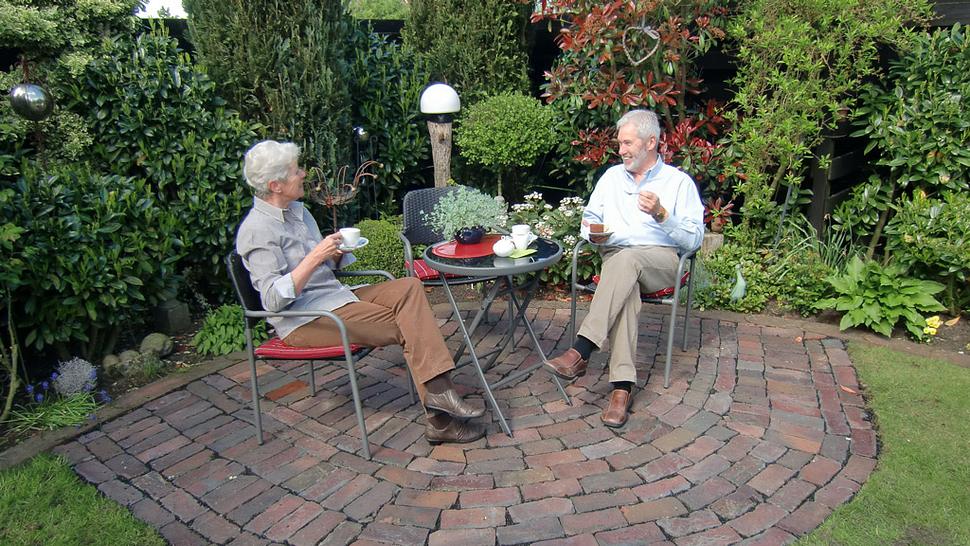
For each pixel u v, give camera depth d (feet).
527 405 10.00
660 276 10.24
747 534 7.02
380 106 17.52
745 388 10.27
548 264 9.34
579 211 14.71
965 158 13.02
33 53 12.64
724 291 13.60
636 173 10.79
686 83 15.83
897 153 13.84
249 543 7.16
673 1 14.12
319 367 11.61
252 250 8.54
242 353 12.21
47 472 8.45
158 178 13.34
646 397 10.07
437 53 18.21
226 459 8.79
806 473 8.06
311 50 14.94
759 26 13.83
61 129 12.62
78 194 11.21
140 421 9.85
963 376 10.44
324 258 8.38
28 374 11.18
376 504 7.72
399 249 15.11
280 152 8.46
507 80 18.40
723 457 8.43
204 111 13.67
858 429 9.04
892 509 7.34
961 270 12.20
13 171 11.17
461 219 10.54
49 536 7.22
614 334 9.55
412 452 8.80
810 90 13.74
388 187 18.28
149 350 11.77
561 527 7.22
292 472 8.43
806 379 10.54
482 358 11.02
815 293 13.19
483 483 8.05
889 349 11.54
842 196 16.39
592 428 9.25
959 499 7.48
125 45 13.32
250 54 14.20
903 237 12.60
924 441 8.68
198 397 10.57
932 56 13.32
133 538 7.21
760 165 14.44
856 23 13.15
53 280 10.29
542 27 19.76
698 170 15.03
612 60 14.53
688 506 7.51
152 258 12.00
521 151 16.40
